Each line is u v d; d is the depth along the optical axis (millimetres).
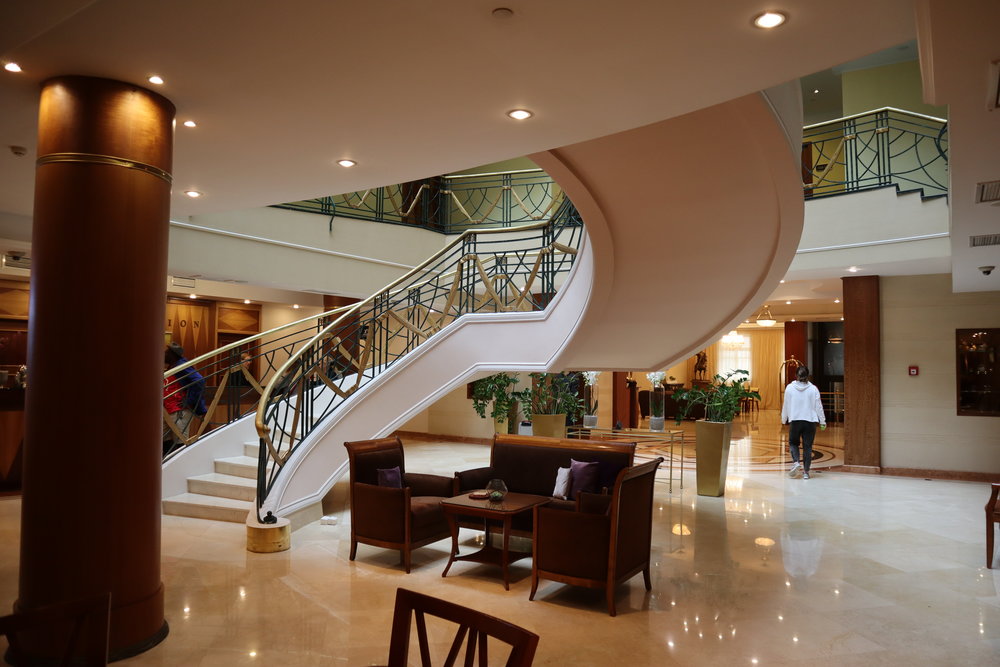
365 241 11547
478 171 15664
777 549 6242
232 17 3076
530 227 8391
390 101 4012
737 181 5008
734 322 7312
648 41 3199
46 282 3682
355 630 4230
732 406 8805
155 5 2988
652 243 5934
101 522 3682
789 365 21219
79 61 3553
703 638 4191
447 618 2207
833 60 3373
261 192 6203
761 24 3016
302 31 3199
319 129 4516
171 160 4094
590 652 3973
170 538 6355
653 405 9828
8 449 8312
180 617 4398
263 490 6379
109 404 3709
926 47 2861
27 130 4645
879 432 10844
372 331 7965
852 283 11047
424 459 11914
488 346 7973
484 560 5418
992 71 3033
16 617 2014
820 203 10227
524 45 3273
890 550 6238
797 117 4855
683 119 4438
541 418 10211
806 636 4234
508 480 6719
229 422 8430
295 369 8344
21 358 11242
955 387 10508
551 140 4621
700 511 7855
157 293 3945
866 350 10938
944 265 9875
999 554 6070
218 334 14102
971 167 4277
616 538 4621
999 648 4074
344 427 7559
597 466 6242
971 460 10352
